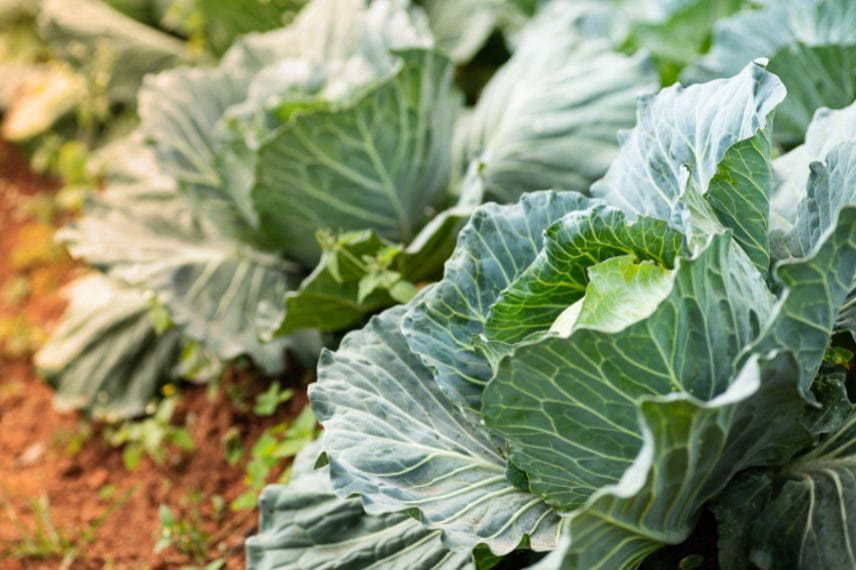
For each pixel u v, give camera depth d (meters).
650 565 1.74
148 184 2.45
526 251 1.78
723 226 1.70
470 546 1.65
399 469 1.72
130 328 2.40
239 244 2.29
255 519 2.16
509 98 2.29
